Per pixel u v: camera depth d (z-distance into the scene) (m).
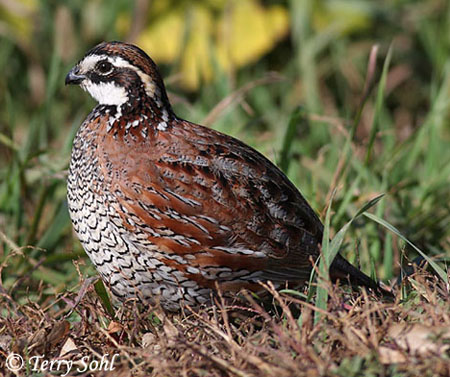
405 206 10.23
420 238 9.66
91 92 8.19
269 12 13.53
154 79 7.98
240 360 6.46
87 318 7.60
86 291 7.77
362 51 13.96
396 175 10.68
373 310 6.54
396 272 9.13
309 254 8.10
